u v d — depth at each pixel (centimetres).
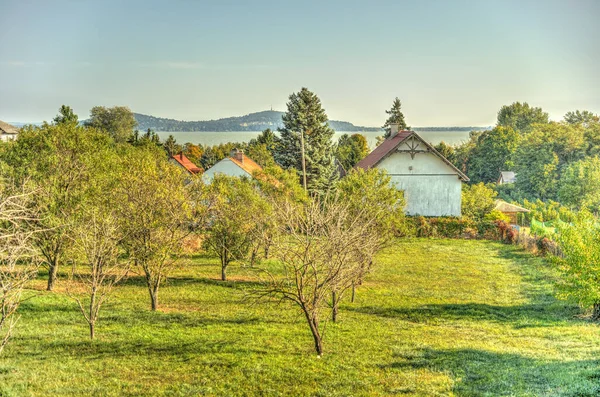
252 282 2691
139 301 2220
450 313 2108
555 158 7819
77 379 1291
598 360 1405
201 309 2119
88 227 1938
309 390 1249
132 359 1459
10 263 1102
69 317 1873
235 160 5684
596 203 6425
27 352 1480
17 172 2212
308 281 1697
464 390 1213
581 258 1803
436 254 3688
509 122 13825
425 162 5106
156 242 2050
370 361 1468
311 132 6297
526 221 5912
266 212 2773
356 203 2555
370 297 2400
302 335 1752
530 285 2666
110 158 2705
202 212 2625
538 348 1582
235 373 1365
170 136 9219
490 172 10475
